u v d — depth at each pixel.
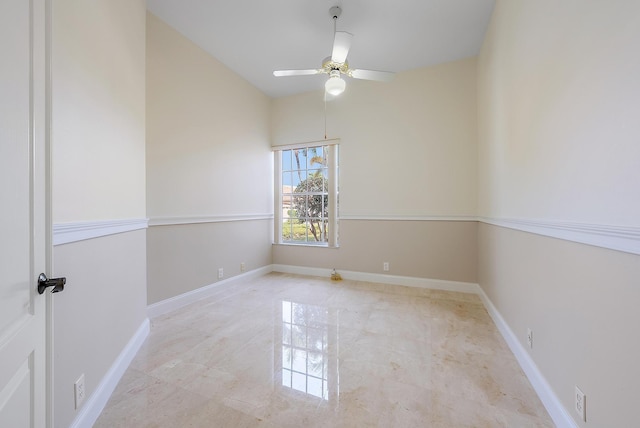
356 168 4.08
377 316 2.76
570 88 1.29
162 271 2.82
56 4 1.17
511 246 2.13
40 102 0.85
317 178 4.45
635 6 0.88
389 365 1.89
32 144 0.81
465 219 3.53
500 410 1.47
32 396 0.80
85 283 1.35
